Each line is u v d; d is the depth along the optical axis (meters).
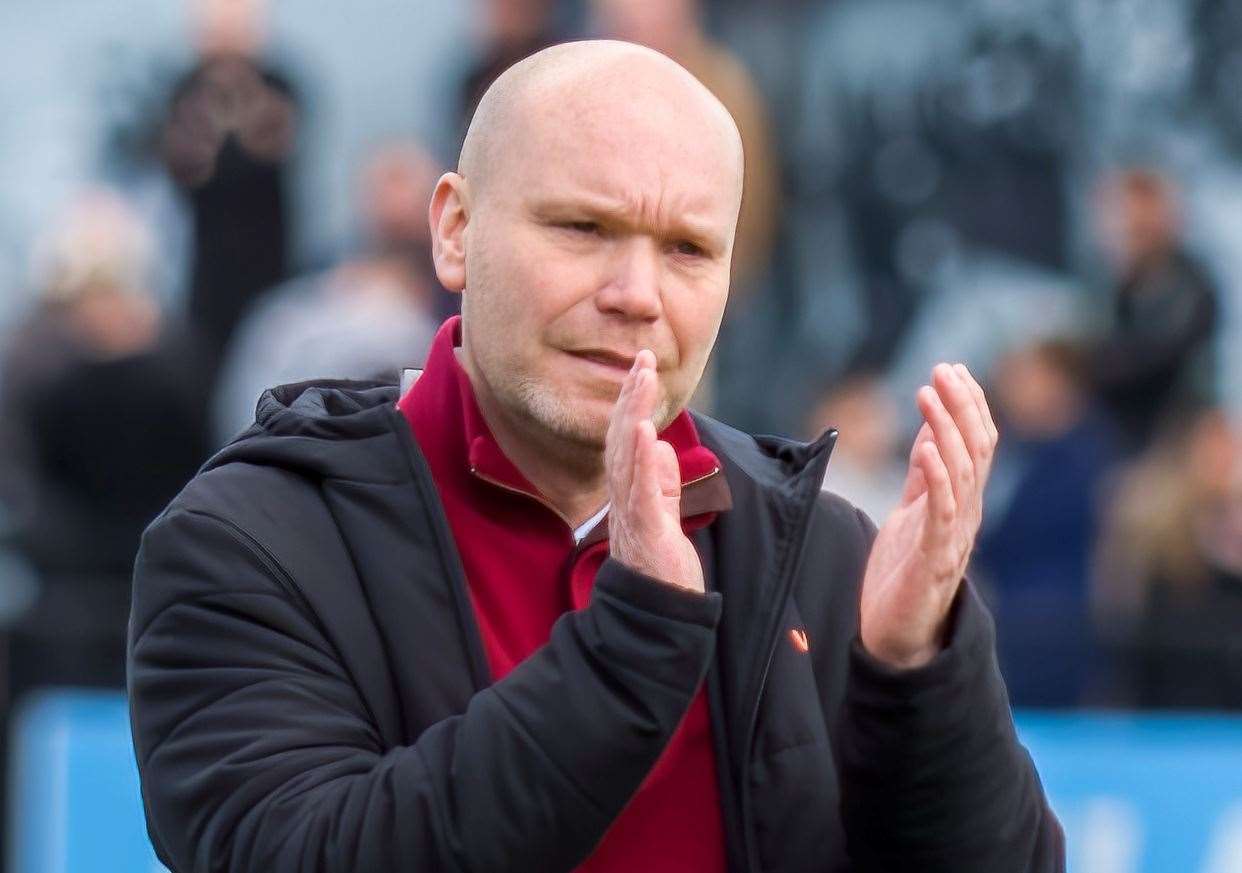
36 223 27.98
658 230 7.06
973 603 7.09
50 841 18.72
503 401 7.27
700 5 28.38
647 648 6.49
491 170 7.24
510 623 7.38
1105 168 28.25
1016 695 19.55
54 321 23.83
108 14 28.59
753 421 26.92
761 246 27.03
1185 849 18.50
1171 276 26.45
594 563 7.53
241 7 27.69
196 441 24.03
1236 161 28.28
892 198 28.11
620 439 6.63
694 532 7.70
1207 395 26.14
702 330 7.21
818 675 7.86
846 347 27.53
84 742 19.00
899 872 7.23
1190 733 19.08
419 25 28.77
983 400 6.98
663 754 7.33
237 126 26.61
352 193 27.66
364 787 6.61
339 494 7.32
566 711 6.47
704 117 7.20
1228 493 23.27
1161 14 28.34
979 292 27.83
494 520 7.48
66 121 28.28
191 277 26.23
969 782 7.05
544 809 6.44
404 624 7.15
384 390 8.19
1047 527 22.95
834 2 28.48
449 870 6.45
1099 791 18.75
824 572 8.02
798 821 7.46
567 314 7.07
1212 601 22.23
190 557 7.11
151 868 18.64
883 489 23.97
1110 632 19.59
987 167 28.19
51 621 19.61
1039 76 28.31
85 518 23.27
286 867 6.55
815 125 28.28
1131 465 24.72
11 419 23.55
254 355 24.67
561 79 7.16
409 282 24.62
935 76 28.33
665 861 7.33
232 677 6.97
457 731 6.61
